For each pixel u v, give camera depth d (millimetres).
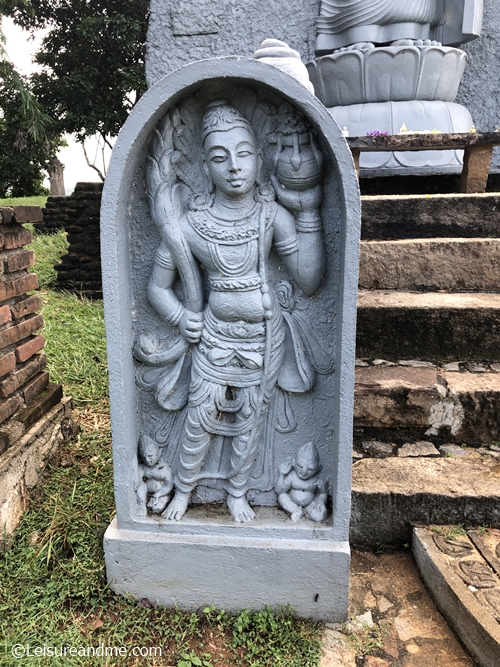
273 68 1417
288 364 1752
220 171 1528
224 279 1615
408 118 4250
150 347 1734
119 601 1753
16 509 2061
